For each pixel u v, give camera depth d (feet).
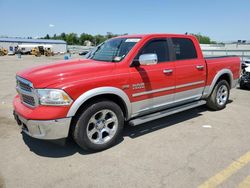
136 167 11.11
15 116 12.98
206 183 9.83
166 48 15.30
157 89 14.60
